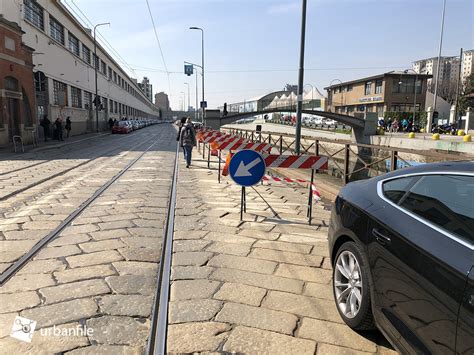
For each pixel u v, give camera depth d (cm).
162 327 321
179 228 596
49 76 3170
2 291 378
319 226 630
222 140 1362
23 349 288
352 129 4497
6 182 982
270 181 1091
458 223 239
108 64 6088
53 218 636
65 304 354
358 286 325
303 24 1324
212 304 363
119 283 398
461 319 203
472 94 5844
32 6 2833
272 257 487
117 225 600
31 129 2322
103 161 1523
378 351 299
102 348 291
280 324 333
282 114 7675
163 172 1220
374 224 306
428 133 4297
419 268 242
